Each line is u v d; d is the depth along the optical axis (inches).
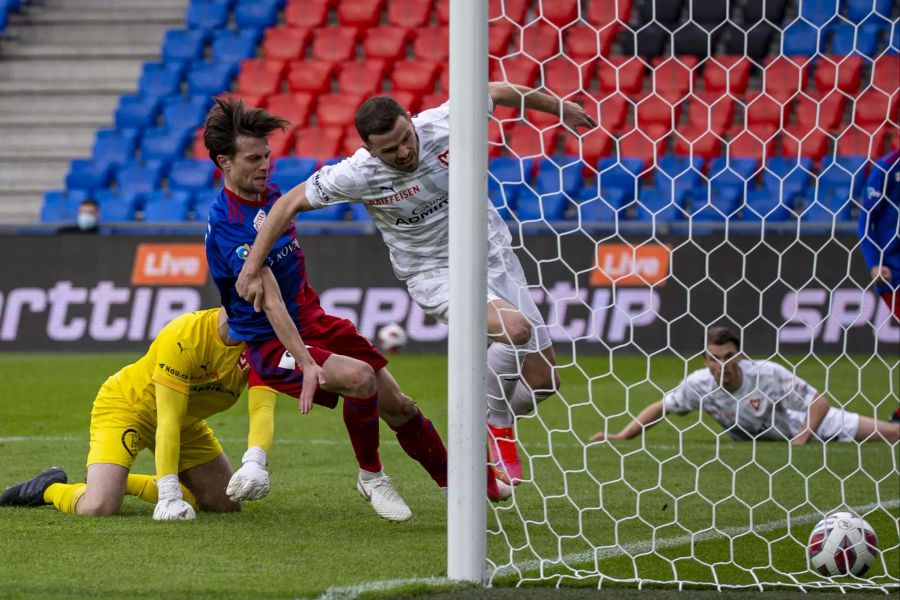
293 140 2353.6
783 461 984.9
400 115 615.2
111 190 2342.5
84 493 694.5
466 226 541.3
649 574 560.1
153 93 2522.1
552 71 2218.3
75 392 1486.2
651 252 1875.0
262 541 617.9
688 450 1060.5
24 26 2706.7
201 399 706.2
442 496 793.6
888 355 1793.8
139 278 1983.3
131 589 502.3
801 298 1823.3
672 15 2311.8
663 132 2199.8
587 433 1179.3
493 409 730.2
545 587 529.3
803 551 618.2
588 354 1889.8
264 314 658.2
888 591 531.8
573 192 2098.9
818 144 2126.0
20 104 2576.3
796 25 2271.2
